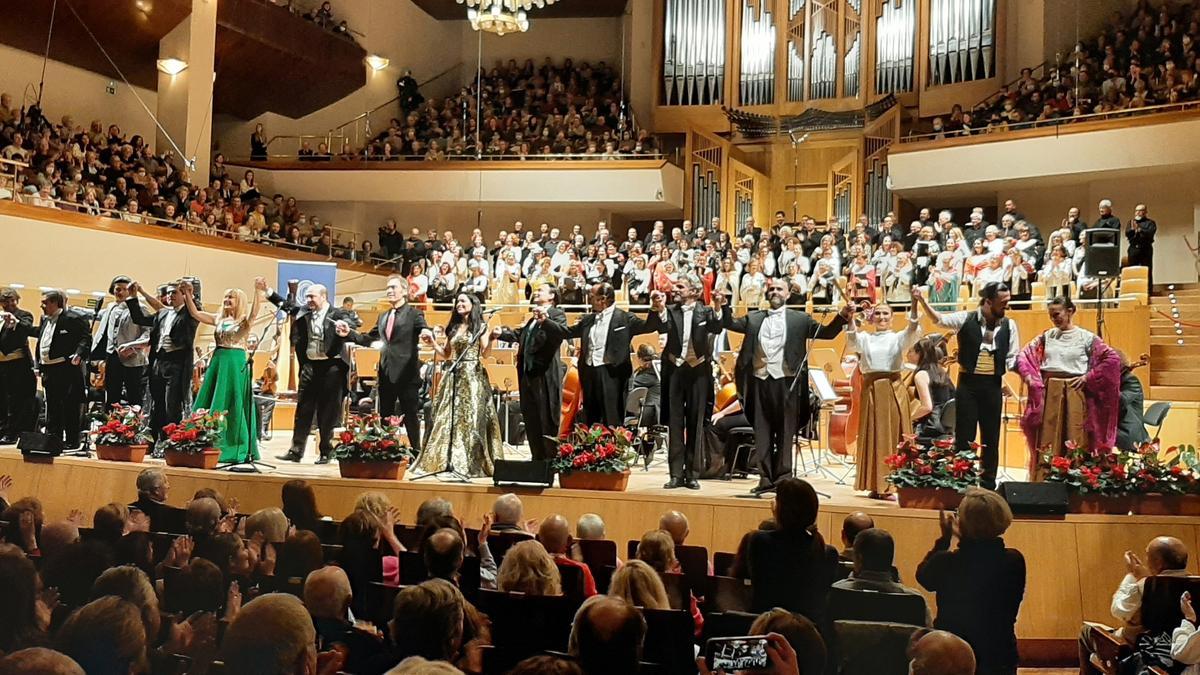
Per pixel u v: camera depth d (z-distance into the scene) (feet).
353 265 65.62
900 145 63.98
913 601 14.28
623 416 29.17
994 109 62.85
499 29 46.32
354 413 41.29
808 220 57.67
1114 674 17.34
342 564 17.46
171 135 63.41
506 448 39.91
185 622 13.46
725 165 71.20
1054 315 27.20
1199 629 14.78
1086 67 60.49
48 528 17.35
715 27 74.79
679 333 27.71
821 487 29.01
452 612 11.66
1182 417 39.47
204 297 56.49
